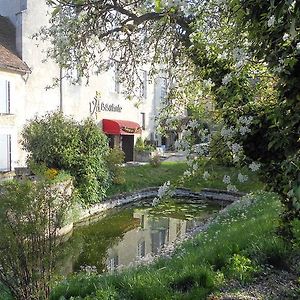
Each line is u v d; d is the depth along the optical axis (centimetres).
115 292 568
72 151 1734
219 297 501
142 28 990
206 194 2119
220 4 398
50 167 1706
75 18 925
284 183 454
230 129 434
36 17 2248
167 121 598
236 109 439
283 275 567
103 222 1642
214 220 1291
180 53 979
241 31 384
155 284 574
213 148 453
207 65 516
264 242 656
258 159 440
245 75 450
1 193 554
